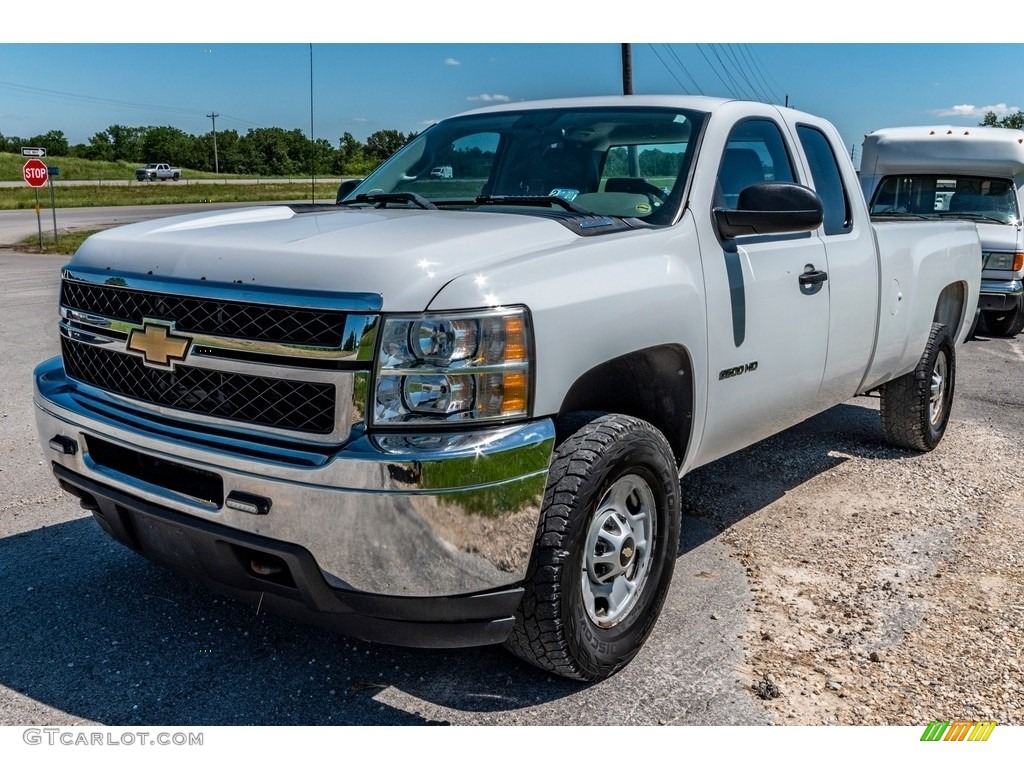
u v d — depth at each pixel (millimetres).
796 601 3816
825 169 4664
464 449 2529
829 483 5387
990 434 6629
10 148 133375
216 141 124562
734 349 3689
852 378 4887
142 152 135000
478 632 2729
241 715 2930
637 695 3090
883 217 6016
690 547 4379
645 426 3145
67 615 3537
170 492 2842
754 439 4246
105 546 4199
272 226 3172
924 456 5984
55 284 15188
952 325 6406
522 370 2660
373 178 4484
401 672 3205
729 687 3148
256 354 2666
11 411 6633
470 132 4387
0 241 26578
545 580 2809
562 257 2924
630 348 3072
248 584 2811
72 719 2883
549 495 2846
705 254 3547
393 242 2793
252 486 2625
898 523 4754
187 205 55062
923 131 12109
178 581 3852
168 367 2842
